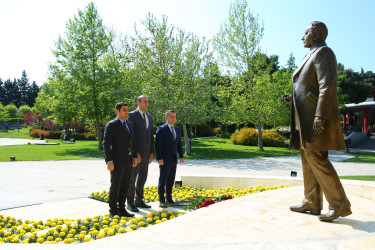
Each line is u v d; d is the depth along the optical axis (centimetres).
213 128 4341
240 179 722
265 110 2072
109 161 477
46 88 3488
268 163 1498
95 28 2167
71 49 2095
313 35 354
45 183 877
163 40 1780
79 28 2116
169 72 1830
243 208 390
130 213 514
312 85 345
